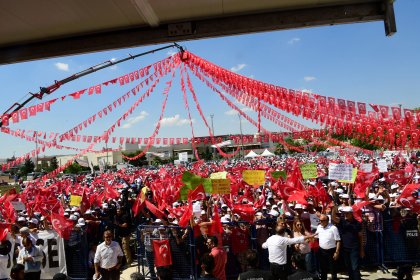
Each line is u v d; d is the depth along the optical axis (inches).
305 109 365.7
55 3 124.2
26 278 344.8
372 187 619.5
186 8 134.2
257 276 246.4
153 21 140.9
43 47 152.9
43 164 3518.7
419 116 338.3
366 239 419.2
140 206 529.3
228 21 141.9
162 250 396.5
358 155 1739.7
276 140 885.8
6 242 393.7
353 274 360.8
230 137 930.1
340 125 386.6
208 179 422.0
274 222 408.5
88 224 457.4
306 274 247.8
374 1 128.6
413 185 423.2
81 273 428.1
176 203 539.2
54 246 418.3
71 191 888.3
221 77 440.8
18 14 129.5
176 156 4188.0
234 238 405.4
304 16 135.9
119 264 348.2
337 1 130.3
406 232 416.8
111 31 148.4
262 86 376.2
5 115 398.9
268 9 136.1
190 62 506.9
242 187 690.8
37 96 497.0
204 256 226.5
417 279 385.7
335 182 679.1
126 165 2947.8
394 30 124.2
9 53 154.9
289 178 554.9
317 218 415.8
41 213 546.0
